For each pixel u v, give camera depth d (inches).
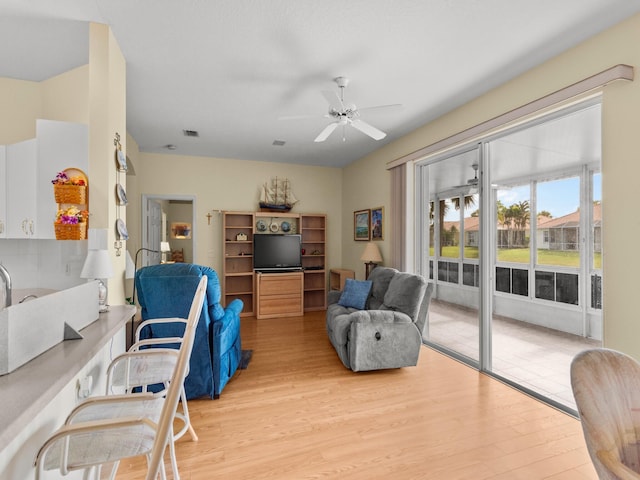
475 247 139.9
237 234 229.3
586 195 147.6
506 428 86.7
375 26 84.1
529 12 78.2
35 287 97.9
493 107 118.1
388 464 72.8
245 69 106.0
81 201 83.7
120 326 69.2
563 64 94.6
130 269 115.8
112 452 40.5
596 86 83.6
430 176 162.6
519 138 126.5
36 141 86.3
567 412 94.5
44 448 35.2
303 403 100.4
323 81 113.8
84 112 102.1
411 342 124.0
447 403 100.3
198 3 75.7
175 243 295.7
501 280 186.2
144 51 95.5
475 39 89.3
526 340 153.5
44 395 36.7
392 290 138.0
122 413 50.4
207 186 221.8
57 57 97.3
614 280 82.3
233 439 81.9
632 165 78.8
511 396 104.9
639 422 42.6
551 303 161.9
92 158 86.0
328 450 77.7
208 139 181.6
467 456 75.5
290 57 98.9
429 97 125.7
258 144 191.3
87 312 66.3
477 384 114.2
